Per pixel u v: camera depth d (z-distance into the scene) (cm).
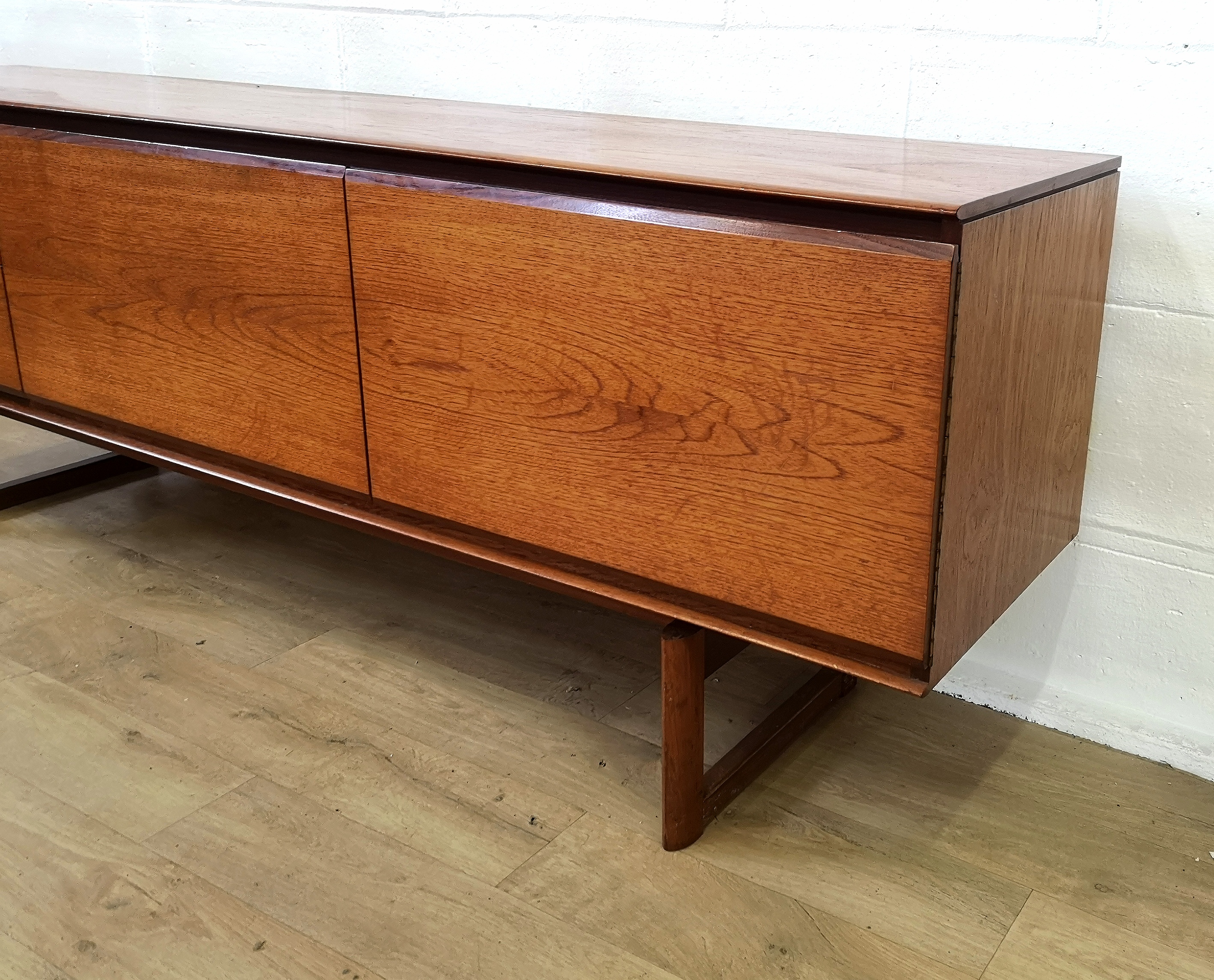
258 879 104
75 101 136
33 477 184
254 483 131
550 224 97
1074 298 105
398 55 164
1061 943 98
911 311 81
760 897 103
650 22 141
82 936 98
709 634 105
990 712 133
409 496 116
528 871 106
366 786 118
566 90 150
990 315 86
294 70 175
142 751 123
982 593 98
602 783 119
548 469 105
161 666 139
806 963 96
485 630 149
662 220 91
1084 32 113
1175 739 123
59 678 136
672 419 95
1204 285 112
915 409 83
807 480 90
